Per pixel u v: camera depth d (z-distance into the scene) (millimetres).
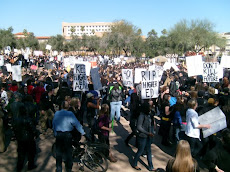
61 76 14617
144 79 7309
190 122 5406
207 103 6367
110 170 5688
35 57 37688
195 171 3256
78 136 5652
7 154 6559
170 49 55844
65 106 5219
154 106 11078
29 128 5367
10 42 54000
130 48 61938
